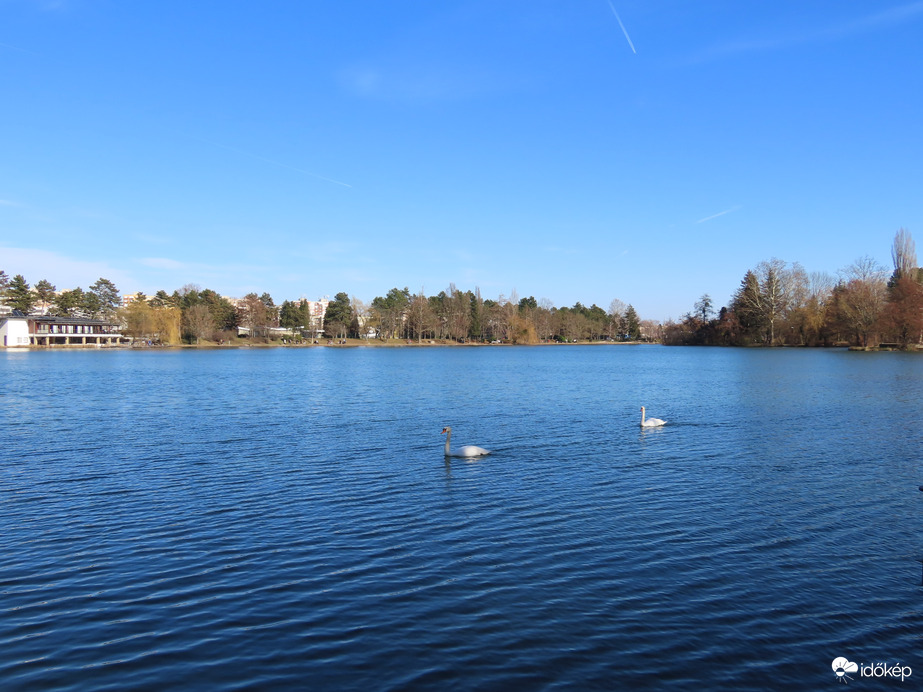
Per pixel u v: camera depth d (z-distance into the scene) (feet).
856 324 438.81
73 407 160.45
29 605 47.80
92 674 39.14
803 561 56.24
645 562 55.93
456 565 55.21
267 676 39.11
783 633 44.24
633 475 86.84
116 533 63.10
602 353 536.42
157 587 50.83
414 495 76.69
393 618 45.96
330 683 38.45
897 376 243.60
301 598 48.93
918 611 47.26
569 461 95.61
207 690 37.73
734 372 279.69
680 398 179.83
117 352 521.65
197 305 626.23
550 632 44.16
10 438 114.73
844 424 129.49
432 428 126.62
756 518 67.77
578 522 66.59
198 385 225.15
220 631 44.19
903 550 58.80
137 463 93.81
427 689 37.96
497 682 38.60
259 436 116.88
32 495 76.38
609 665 40.42
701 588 50.88
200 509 70.85
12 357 439.22
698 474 87.30
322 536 62.23
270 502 73.56
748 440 112.57
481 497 75.77
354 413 149.48
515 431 123.13
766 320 529.86
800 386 210.18
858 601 48.80
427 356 486.79
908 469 89.86
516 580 52.21
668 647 42.42
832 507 71.72
